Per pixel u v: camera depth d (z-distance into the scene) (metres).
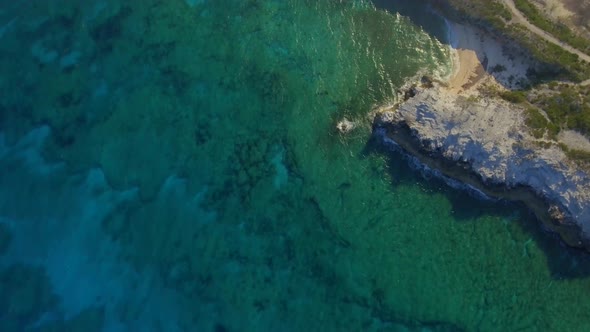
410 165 36.56
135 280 35.28
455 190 35.81
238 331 33.50
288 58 40.00
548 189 34.66
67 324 34.66
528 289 33.66
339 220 35.53
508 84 37.88
